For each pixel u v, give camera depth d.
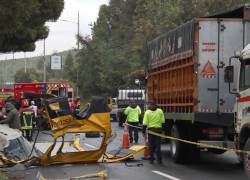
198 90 15.81
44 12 34.84
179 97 17.61
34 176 12.67
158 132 17.95
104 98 15.35
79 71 89.38
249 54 13.46
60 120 14.92
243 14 16.41
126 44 82.94
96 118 15.20
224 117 15.79
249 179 13.09
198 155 17.88
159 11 57.81
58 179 13.00
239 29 15.96
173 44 18.22
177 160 17.94
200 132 17.00
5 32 13.45
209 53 15.88
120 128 40.56
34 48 38.12
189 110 16.44
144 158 19.12
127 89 43.44
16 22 13.27
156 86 21.03
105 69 77.50
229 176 15.16
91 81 84.62
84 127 15.09
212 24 15.94
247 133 13.62
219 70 15.86
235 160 19.05
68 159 15.45
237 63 15.55
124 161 17.58
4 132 12.95
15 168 12.63
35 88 44.75
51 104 14.87
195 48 15.85
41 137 29.22
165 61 19.28
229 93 14.77
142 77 26.25
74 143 21.19
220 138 16.44
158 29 54.81
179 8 52.91
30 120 26.27
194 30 15.88
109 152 18.47
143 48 60.78
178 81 17.75
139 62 64.12
